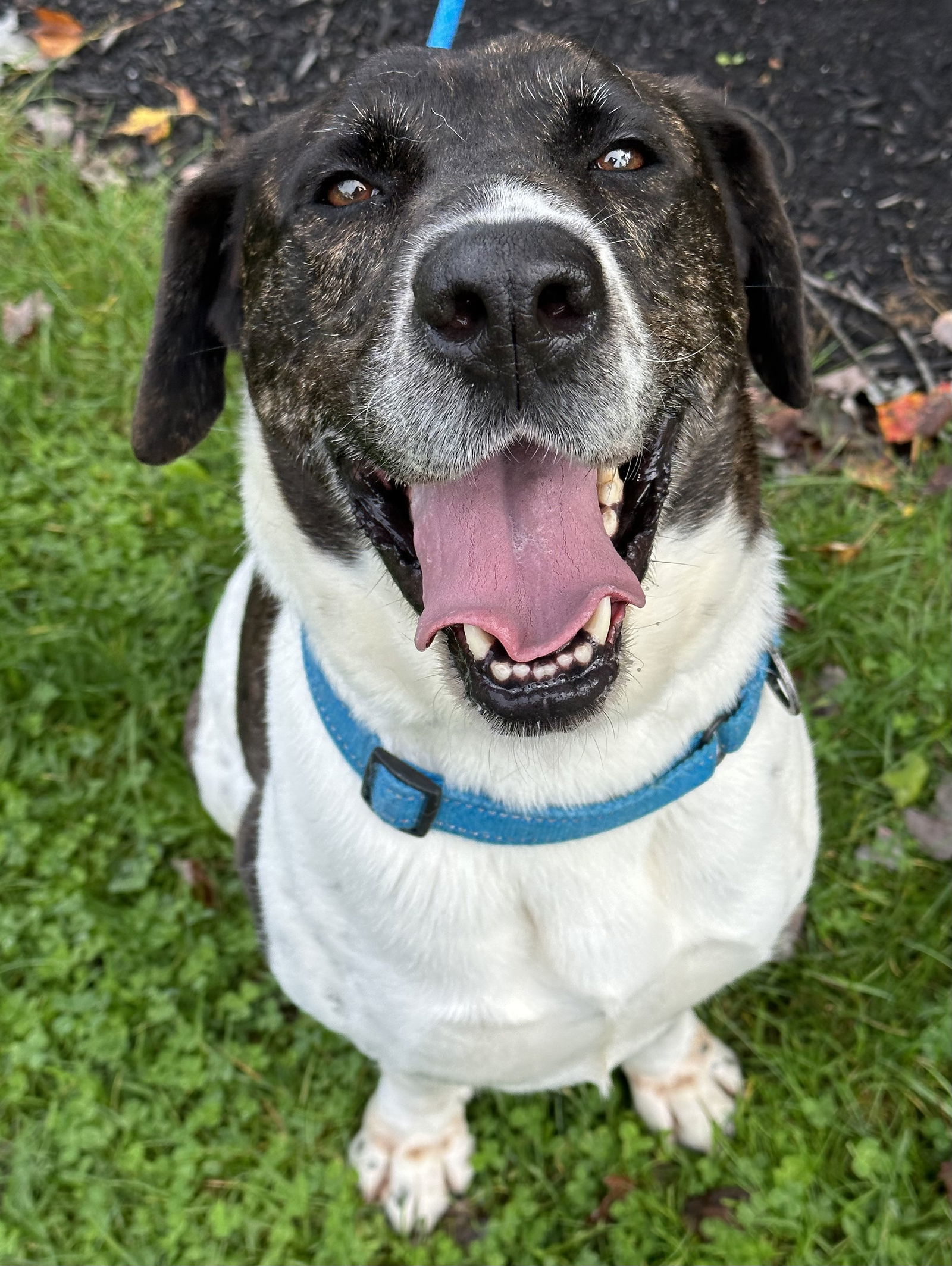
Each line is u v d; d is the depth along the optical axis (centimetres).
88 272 83
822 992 57
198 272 44
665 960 41
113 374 79
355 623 37
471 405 32
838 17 93
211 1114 56
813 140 88
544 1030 41
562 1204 53
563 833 37
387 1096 52
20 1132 56
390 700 37
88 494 74
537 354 30
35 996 60
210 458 76
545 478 35
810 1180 52
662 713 37
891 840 60
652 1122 54
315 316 37
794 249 43
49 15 98
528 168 34
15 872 63
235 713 52
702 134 41
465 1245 54
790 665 66
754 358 46
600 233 34
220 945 62
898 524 71
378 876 39
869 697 64
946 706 64
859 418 76
